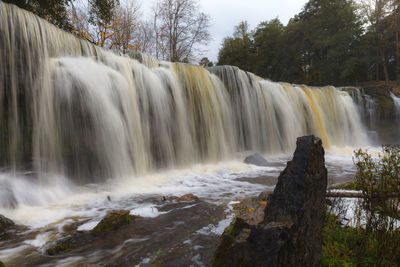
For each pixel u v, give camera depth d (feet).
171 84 36.65
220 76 45.62
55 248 11.17
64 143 24.26
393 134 75.51
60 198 20.24
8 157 21.18
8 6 21.97
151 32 98.37
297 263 6.19
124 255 10.55
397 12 106.83
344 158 45.85
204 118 40.32
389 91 81.46
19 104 22.15
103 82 27.71
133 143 29.99
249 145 47.32
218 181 27.02
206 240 11.76
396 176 9.13
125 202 18.99
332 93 71.61
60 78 24.56
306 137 7.02
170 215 15.46
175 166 35.35
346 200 13.58
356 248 9.18
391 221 8.74
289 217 6.25
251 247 6.10
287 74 140.05
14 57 22.12
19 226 14.15
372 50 113.09
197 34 95.40
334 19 116.78
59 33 26.61
